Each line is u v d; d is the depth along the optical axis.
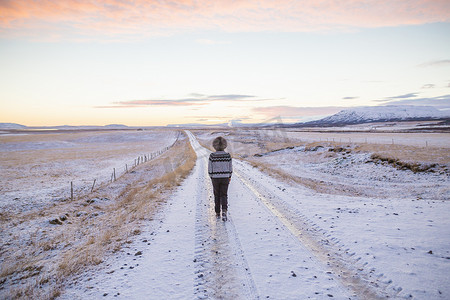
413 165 17.42
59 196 18.14
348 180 18.11
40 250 7.42
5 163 40.91
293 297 2.97
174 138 110.31
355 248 4.22
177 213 7.06
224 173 6.08
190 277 3.59
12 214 13.22
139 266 4.03
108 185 21.38
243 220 6.10
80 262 4.51
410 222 5.28
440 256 3.68
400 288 3.00
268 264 3.86
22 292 3.85
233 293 3.13
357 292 3.03
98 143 97.44
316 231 5.20
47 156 52.00
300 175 20.69
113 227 6.92
